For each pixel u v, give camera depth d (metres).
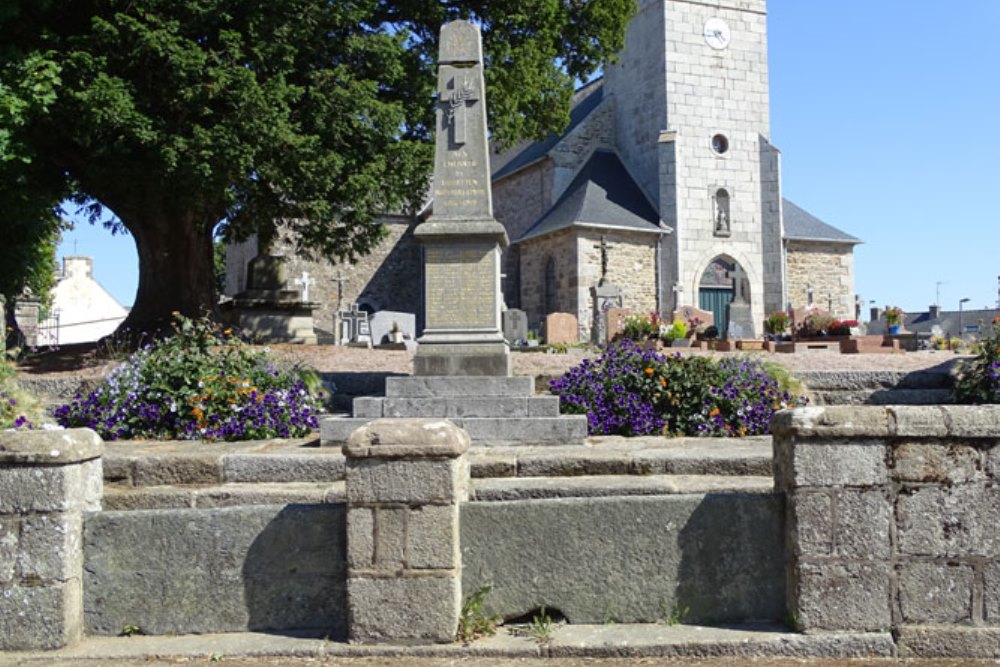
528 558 3.65
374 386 9.59
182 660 3.46
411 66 13.71
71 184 14.13
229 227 15.07
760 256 28.11
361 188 12.30
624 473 5.48
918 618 3.42
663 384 7.49
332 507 3.70
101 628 3.65
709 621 3.62
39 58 10.54
